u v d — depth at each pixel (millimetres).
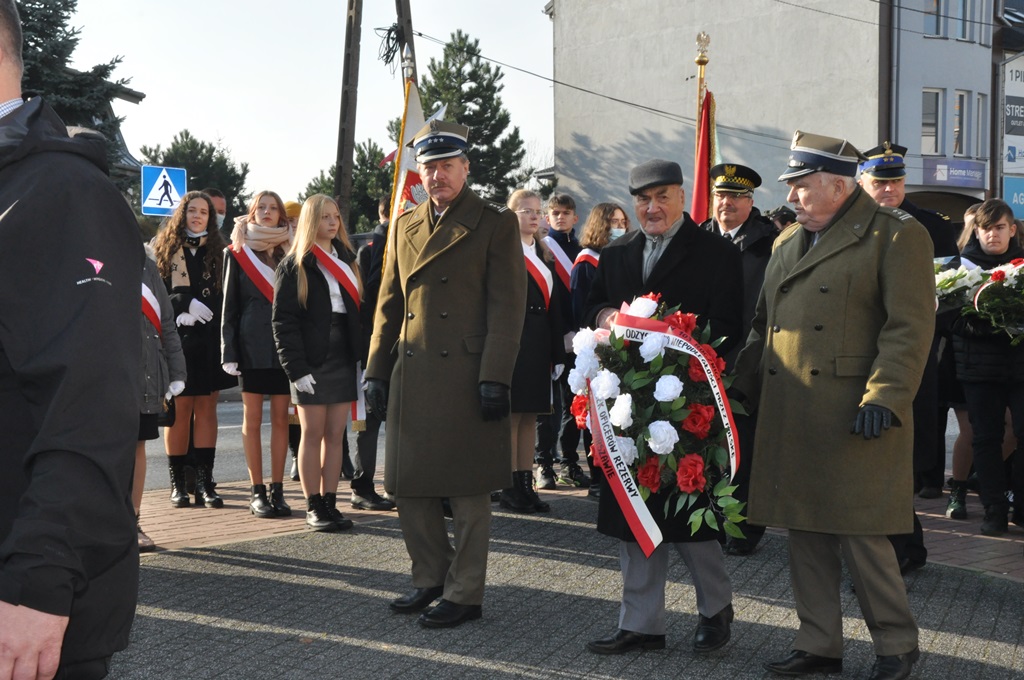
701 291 4258
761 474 3910
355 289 6277
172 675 3824
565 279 7602
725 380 4082
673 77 33688
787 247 4031
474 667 3928
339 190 18609
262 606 4680
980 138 31312
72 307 1634
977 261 6832
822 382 3756
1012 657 4051
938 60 29859
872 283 3717
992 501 6254
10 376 1699
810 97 30328
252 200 6699
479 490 4441
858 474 3711
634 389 3904
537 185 37469
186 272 6887
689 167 33438
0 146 1708
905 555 5234
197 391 6930
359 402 6383
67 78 20875
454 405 4457
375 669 3900
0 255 1644
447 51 37406
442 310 4500
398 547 5793
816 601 3879
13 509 1694
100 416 1609
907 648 3729
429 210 4656
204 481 7133
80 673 1660
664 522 3990
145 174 13102
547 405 6727
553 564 5445
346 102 18516
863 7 29141
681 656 4074
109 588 1645
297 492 7672
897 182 5492
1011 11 32094
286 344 6062
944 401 6863
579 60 35844
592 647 4090
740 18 31734
